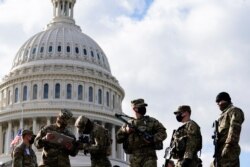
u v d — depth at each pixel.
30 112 102.00
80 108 102.31
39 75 105.75
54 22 119.56
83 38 114.62
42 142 15.81
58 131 16.09
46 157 15.77
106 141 16.08
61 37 112.56
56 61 108.00
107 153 16.19
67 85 105.94
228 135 14.39
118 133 15.79
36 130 102.31
